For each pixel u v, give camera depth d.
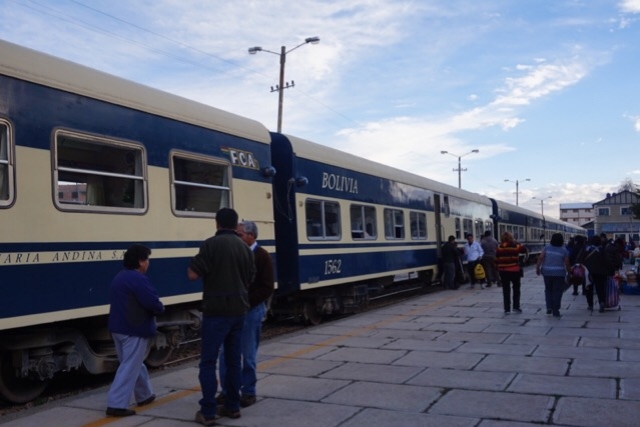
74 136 6.82
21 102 6.27
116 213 7.22
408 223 17.44
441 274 20.19
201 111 8.97
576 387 6.38
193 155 8.60
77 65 7.14
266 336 11.46
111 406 5.68
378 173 15.55
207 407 5.38
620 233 99.44
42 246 6.30
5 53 6.20
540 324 10.91
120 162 7.43
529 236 37.88
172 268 8.02
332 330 10.80
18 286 6.03
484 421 5.32
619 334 9.65
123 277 5.77
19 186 6.14
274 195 11.61
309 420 5.47
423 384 6.65
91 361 7.23
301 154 11.88
